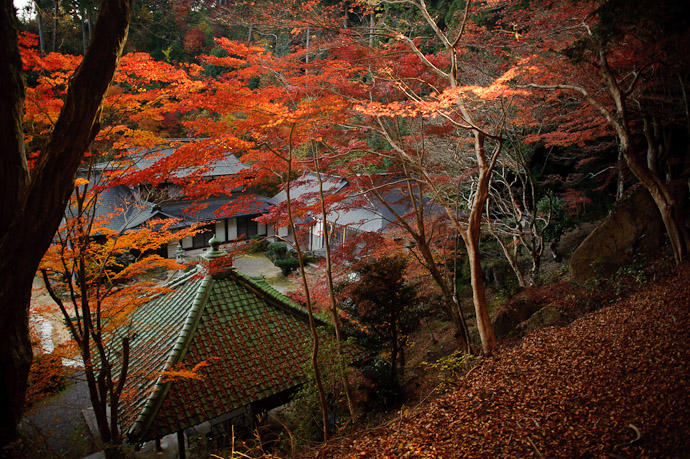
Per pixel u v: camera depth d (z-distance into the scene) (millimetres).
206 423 10586
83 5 22391
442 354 13023
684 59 8953
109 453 7949
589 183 18484
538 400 5723
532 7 11102
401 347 11102
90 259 9023
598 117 11695
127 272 9133
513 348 7715
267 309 11031
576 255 11953
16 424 5250
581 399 5516
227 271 10945
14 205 5086
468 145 14523
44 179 5039
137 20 23641
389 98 10594
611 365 6152
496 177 16906
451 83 8797
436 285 14086
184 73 7680
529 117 12250
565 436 4867
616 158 18328
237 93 7336
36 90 7043
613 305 8898
